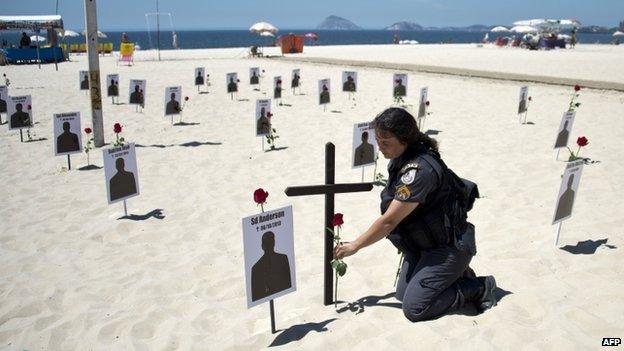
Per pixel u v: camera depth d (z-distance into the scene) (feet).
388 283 12.78
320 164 25.00
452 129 32.53
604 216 16.85
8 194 21.04
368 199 19.60
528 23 160.76
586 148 27.20
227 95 49.29
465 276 11.20
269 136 27.91
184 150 28.19
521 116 36.11
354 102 43.91
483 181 21.44
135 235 16.66
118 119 37.47
